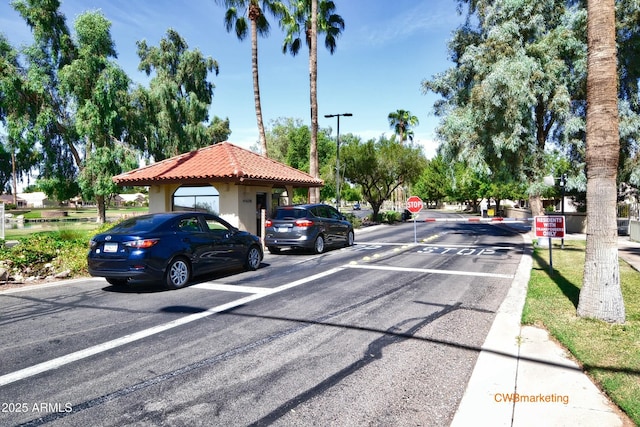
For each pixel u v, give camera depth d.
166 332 5.14
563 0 15.23
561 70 14.25
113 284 8.21
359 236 19.80
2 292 7.52
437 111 19.00
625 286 7.25
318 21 25.30
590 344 4.38
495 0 15.48
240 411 3.21
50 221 36.03
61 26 29.30
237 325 5.41
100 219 30.47
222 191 14.76
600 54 5.28
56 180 29.70
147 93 34.59
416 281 8.27
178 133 37.19
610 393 3.30
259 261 10.05
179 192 15.52
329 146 51.50
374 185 32.56
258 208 16.09
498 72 13.52
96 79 28.02
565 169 15.55
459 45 18.16
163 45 42.19
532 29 14.64
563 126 14.95
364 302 6.59
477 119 14.85
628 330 4.83
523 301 6.46
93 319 5.73
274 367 4.05
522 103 13.60
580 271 8.88
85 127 27.09
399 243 16.02
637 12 13.37
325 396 3.45
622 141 14.69
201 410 3.23
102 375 3.89
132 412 3.21
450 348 4.51
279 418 3.10
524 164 15.30
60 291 7.60
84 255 10.08
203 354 4.40
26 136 27.11
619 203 19.58
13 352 4.49
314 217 12.99
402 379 3.75
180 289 7.67
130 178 15.30
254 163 16.75
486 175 15.96
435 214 53.22
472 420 3.02
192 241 8.04
